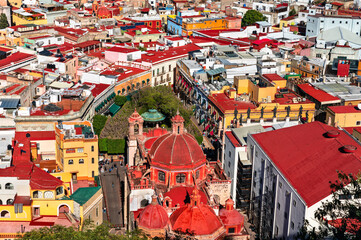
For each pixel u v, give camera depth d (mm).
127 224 142000
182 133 140125
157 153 138500
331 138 142125
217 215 126500
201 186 139500
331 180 125688
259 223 151375
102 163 191375
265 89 199625
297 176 132750
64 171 166375
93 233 111938
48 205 135375
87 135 167500
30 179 137125
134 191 134375
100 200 145500
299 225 125562
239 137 165375
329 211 113938
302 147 143375
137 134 172750
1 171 137250
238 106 198500
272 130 158750
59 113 182875
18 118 175500
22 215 132250
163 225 119750
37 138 172375
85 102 192375
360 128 168625
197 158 138500
